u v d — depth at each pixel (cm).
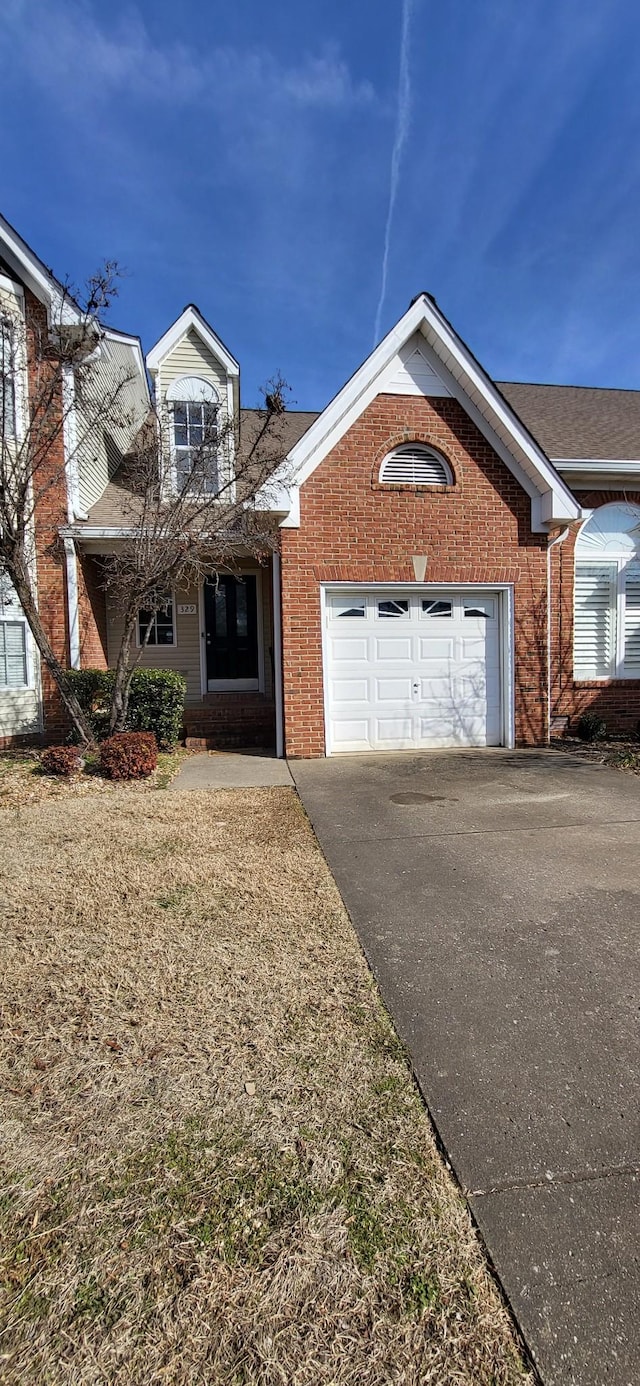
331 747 830
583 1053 220
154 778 679
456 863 413
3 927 316
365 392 805
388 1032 231
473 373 803
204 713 934
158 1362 123
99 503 980
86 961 283
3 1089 202
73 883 374
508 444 836
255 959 285
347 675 833
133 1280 139
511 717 866
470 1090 201
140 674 847
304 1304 134
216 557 904
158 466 766
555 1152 176
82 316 739
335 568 805
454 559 837
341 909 341
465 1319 131
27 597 709
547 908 342
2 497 643
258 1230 151
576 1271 142
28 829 486
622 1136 182
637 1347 126
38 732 891
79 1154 176
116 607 905
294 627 800
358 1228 152
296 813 536
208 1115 190
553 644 949
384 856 427
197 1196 162
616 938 307
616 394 1302
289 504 768
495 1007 248
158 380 966
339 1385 118
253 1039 227
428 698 858
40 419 731
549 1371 121
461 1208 158
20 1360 124
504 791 616
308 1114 190
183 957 286
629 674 995
